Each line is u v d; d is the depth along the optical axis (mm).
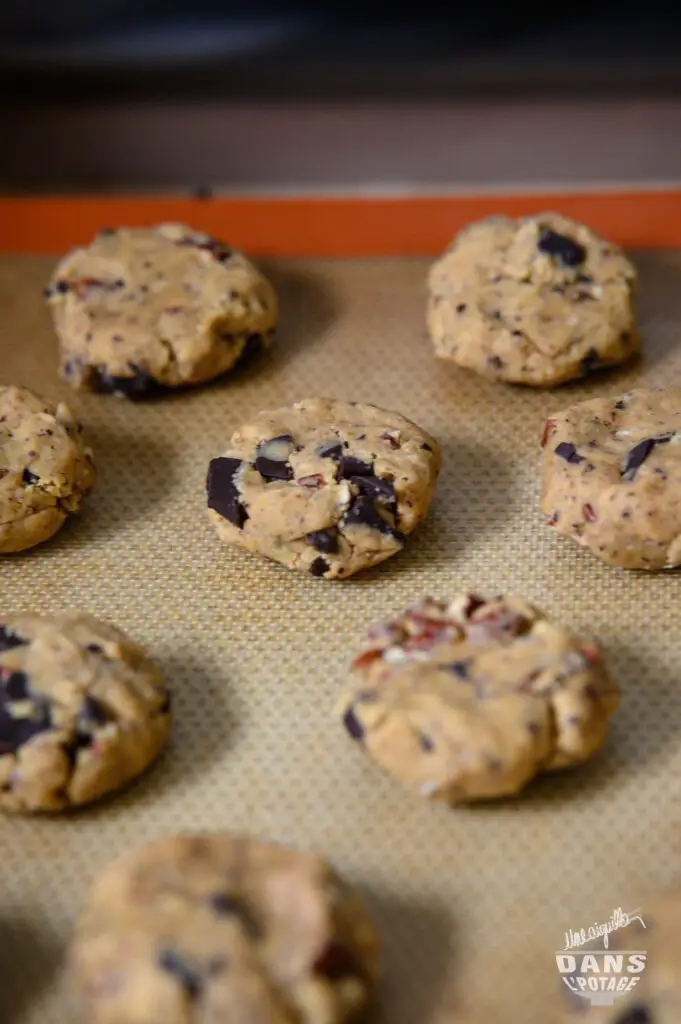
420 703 443
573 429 501
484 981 424
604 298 532
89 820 449
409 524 492
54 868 442
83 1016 418
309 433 505
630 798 449
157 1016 402
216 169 650
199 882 418
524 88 642
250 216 596
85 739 446
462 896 436
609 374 537
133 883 418
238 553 500
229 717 467
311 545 487
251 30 626
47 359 550
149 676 462
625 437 500
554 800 449
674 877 437
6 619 468
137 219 597
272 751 460
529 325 527
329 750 460
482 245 544
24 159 652
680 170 638
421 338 552
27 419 508
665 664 472
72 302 541
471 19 623
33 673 455
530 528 502
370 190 646
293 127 653
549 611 484
